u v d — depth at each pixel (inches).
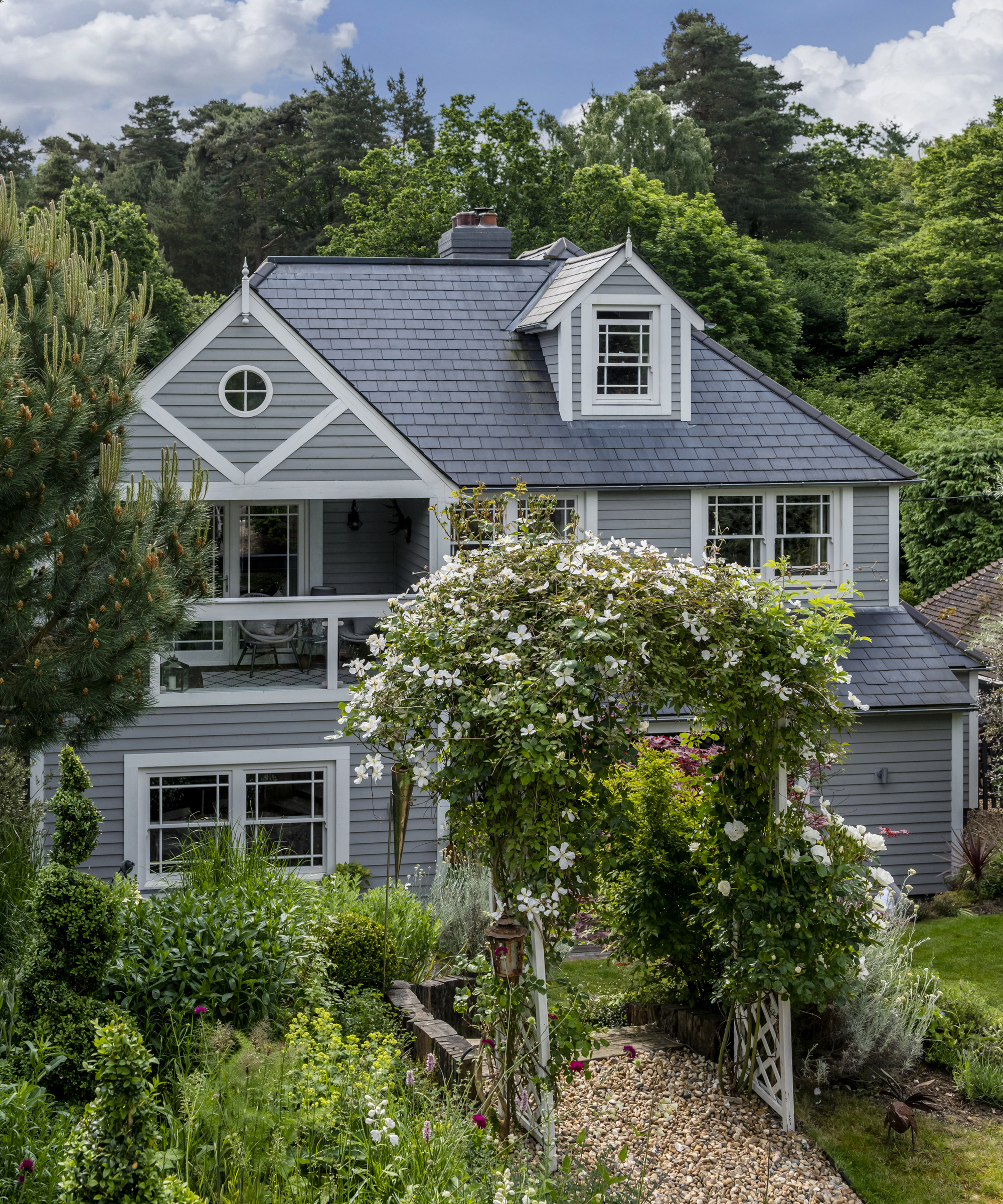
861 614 695.7
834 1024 324.2
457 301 727.1
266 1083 229.9
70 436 314.5
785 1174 272.1
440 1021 317.4
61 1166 183.3
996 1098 306.2
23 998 245.3
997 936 492.7
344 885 410.6
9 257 347.9
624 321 681.0
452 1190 214.2
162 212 2014.0
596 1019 380.5
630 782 353.4
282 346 575.8
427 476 595.5
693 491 666.8
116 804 556.4
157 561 323.6
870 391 1571.1
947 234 1540.4
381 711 282.2
